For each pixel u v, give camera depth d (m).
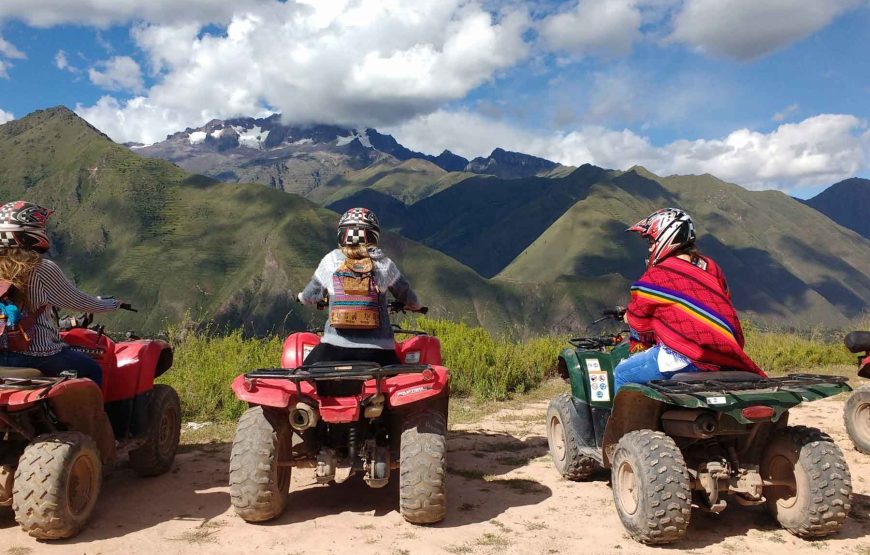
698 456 4.89
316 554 4.37
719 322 4.88
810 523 4.59
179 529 4.80
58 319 5.38
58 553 4.35
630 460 4.65
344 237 5.22
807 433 4.73
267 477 4.81
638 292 5.11
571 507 5.37
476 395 10.39
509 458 6.91
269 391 4.76
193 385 9.11
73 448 4.51
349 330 5.12
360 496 5.61
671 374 4.93
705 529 4.92
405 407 5.11
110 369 5.68
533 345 12.91
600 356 5.98
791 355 13.84
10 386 4.38
